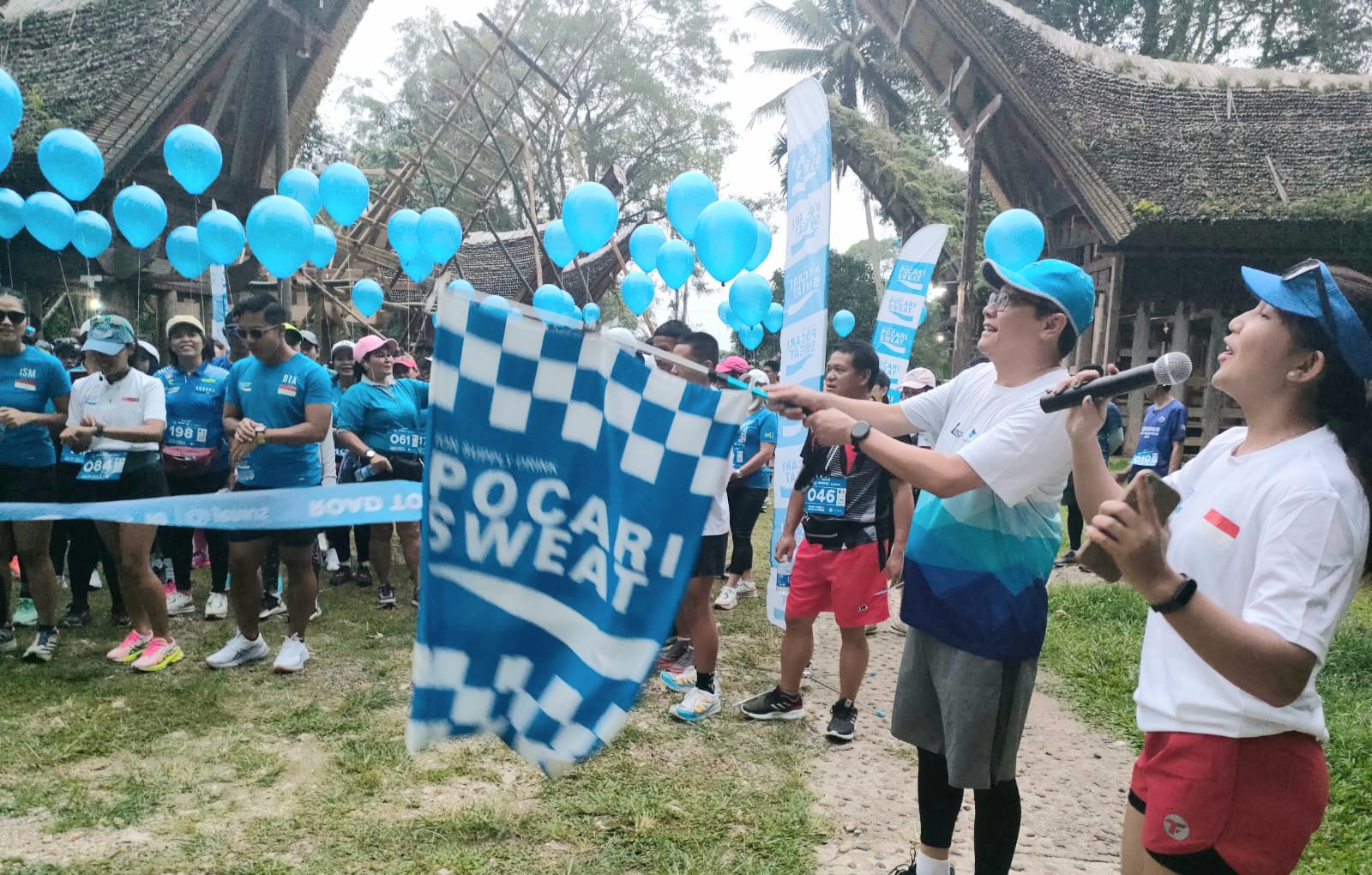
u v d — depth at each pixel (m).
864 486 3.53
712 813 2.93
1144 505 1.19
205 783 3.04
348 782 3.07
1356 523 1.27
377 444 5.16
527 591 1.50
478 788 3.06
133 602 4.28
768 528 9.10
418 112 28.53
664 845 2.71
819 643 5.12
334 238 7.14
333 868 2.52
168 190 10.77
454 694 1.48
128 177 9.62
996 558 2.14
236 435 3.84
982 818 2.24
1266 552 1.29
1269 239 11.92
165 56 9.46
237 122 11.12
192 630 4.81
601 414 1.52
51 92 9.37
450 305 1.47
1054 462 2.00
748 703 3.83
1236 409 13.02
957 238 16.80
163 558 5.37
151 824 2.76
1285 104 13.05
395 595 5.62
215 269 6.98
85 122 9.03
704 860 2.64
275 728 3.51
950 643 2.18
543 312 1.51
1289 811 1.35
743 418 1.48
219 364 5.31
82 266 10.03
